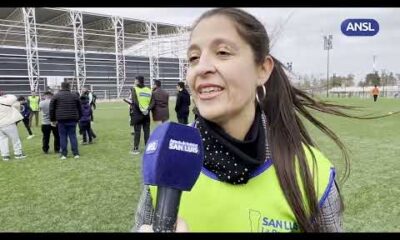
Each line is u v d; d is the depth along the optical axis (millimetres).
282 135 1120
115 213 4473
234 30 997
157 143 841
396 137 10203
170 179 821
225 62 988
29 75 41312
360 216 4121
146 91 8539
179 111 10953
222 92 989
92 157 8273
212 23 997
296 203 1031
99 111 26125
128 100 8844
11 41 46969
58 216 4406
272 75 1207
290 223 1033
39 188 5695
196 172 855
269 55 1115
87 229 3975
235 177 1042
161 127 871
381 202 4570
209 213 1048
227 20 997
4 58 41625
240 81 997
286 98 1206
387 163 6703
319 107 1460
